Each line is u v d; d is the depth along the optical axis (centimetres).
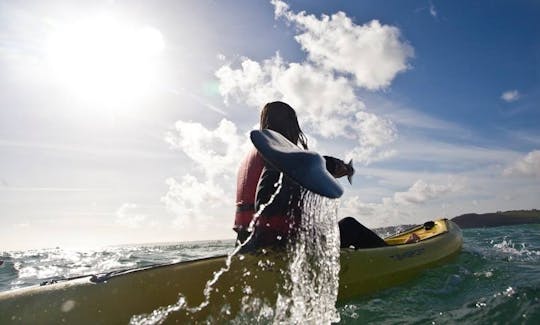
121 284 195
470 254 478
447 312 258
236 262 219
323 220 240
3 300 176
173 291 199
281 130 274
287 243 228
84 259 1393
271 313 212
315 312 231
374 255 319
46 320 170
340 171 300
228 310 201
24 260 1513
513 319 240
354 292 281
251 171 250
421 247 401
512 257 483
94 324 174
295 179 200
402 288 317
